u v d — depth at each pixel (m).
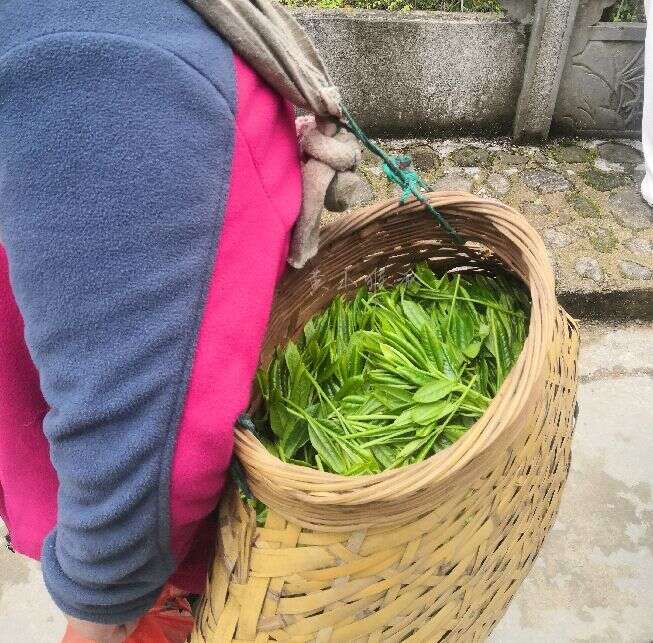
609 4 2.06
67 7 0.55
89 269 0.56
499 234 0.99
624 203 2.13
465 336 1.07
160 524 0.67
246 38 0.64
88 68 0.54
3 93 0.54
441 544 0.77
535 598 1.41
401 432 0.93
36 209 0.56
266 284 0.67
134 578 0.73
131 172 0.55
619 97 2.26
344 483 0.65
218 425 0.63
